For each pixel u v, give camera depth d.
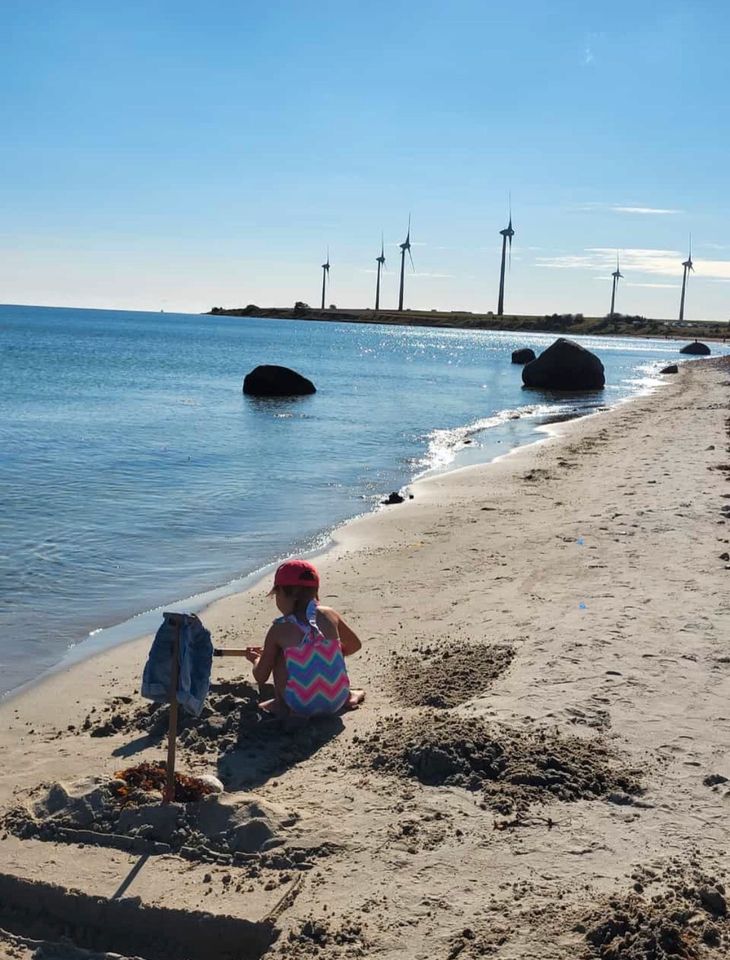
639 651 7.91
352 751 6.11
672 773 5.75
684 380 54.41
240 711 6.59
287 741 6.29
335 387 45.47
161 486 17.03
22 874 4.70
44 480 16.94
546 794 5.45
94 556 11.89
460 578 10.80
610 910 4.29
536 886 4.55
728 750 6.07
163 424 27.22
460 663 7.74
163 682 5.48
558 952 4.05
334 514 15.09
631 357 88.75
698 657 7.78
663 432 26.84
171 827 5.08
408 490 17.31
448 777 5.67
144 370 53.19
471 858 4.80
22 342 81.75
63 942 4.42
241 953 4.34
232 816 5.14
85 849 4.96
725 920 4.32
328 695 6.68
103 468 18.66
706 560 11.18
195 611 9.63
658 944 4.05
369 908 4.40
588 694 6.95
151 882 4.65
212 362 63.72
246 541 13.02
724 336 163.88
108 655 8.39
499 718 6.48
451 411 35.03
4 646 8.58
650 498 15.49
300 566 6.85
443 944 4.13
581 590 9.99
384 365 66.81
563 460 21.09
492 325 198.12
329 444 24.28
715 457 21.03
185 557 12.05
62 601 10.02
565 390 46.81
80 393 36.91
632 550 11.77
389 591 10.33
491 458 22.42
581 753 5.92
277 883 4.62
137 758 6.08
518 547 12.30
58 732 6.63
